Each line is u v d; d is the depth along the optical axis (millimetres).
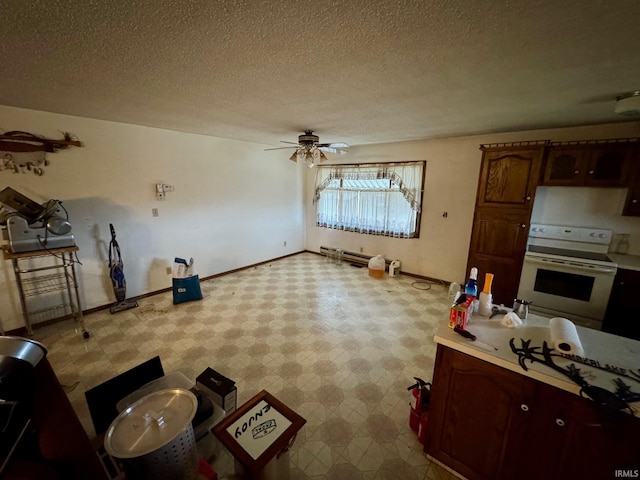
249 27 1162
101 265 3285
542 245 3453
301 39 1258
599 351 1300
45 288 2938
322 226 5730
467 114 2602
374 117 2740
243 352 2576
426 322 3168
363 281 4457
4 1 963
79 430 707
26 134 2619
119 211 3352
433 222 4340
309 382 2209
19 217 2418
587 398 1036
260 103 2301
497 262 3350
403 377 2277
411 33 1197
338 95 2059
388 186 4691
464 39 1246
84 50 1373
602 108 2344
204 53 1402
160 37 1243
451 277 4293
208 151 4113
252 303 3605
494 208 3287
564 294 2967
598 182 2809
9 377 562
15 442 612
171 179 3770
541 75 1656
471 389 1354
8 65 1550
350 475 1522
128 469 800
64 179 2906
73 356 2488
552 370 1159
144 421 886
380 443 1708
